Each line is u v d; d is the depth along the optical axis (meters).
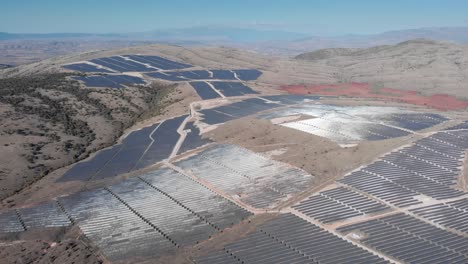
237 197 86.69
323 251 66.69
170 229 75.75
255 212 80.38
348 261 63.91
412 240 68.69
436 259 63.50
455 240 68.38
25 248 71.62
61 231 76.81
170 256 67.69
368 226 73.19
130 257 67.88
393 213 77.19
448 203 80.56
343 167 97.12
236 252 67.75
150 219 79.44
